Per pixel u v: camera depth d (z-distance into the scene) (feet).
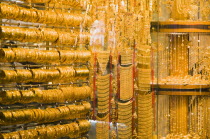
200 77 8.18
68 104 5.67
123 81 6.65
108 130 6.36
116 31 6.53
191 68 8.25
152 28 7.35
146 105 7.04
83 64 5.95
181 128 8.06
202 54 8.29
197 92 7.98
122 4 6.64
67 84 5.69
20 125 4.97
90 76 6.07
